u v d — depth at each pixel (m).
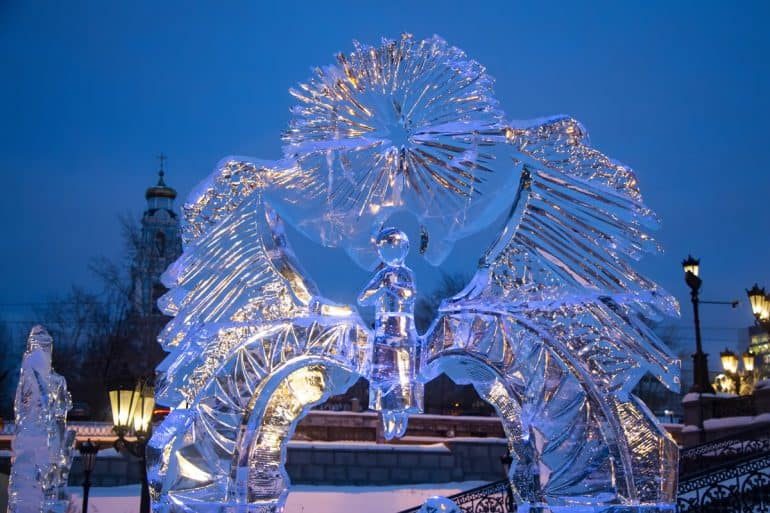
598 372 4.23
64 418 4.07
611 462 4.17
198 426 4.12
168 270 4.20
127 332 39.56
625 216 4.27
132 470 23.11
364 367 4.13
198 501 4.06
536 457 4.23
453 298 4.23
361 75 4.31
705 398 23.72
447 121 4.30
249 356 4.17
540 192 4.30
